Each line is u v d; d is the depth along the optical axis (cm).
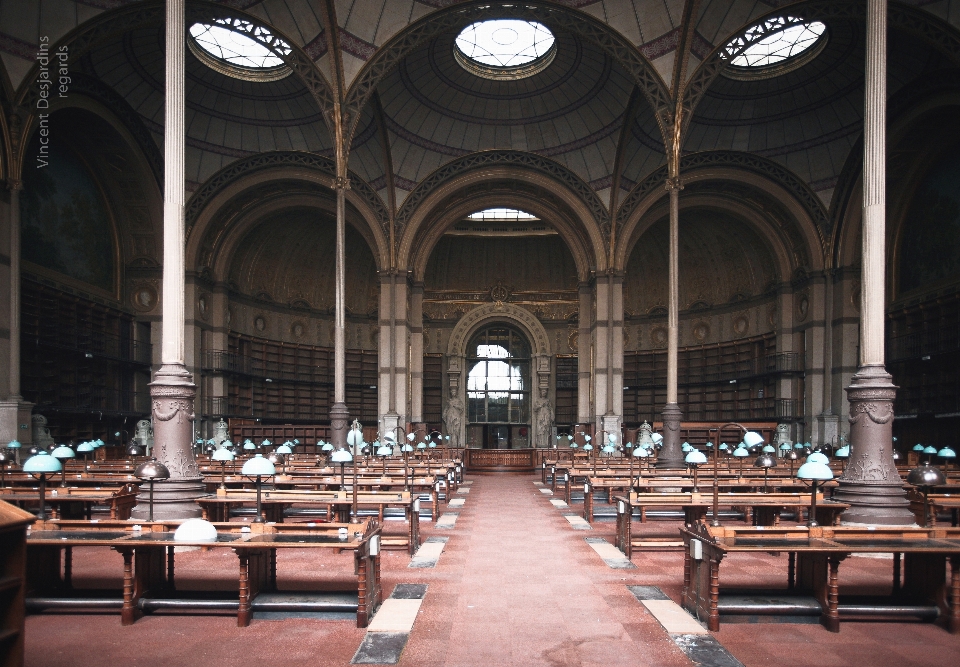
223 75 2617
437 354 3862
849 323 2733
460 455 2922
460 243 3938
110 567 895
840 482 1135
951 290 2314
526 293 3909
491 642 604
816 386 2809
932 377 2423
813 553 692
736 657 570
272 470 719
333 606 669
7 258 1952
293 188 3052
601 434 2911
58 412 2294
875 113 1179
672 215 2139
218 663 548
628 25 2117
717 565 638
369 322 3772
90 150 2555
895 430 2539
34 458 756
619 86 2664
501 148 2970
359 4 2102
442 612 697
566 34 2477
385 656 565
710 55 2078
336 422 2197
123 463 1670
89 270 2583
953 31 1869
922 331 2462
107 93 2420
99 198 2661
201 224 2870
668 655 573
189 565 895
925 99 2250
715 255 3447
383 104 2755
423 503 1675
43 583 721
